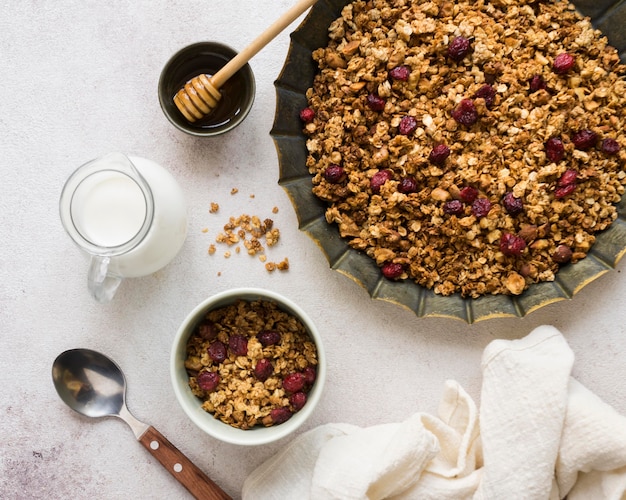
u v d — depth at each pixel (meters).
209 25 0.77
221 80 0.71
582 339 0.75
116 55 0.77
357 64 0.72
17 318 0.78
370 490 0.72
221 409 0.72
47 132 0.77
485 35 0.71
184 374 0.73
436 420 0.73
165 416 0.77
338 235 0.74
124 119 0.77
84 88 0.77
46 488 0.78
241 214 0.77
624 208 0.71
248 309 0.74
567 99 0.71
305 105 0.74
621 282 0.75
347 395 0.76
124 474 0.77
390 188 0.71
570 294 0.71
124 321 0.77
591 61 0.72
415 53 0.72
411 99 0.72
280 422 0.72
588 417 0.71
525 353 0.72
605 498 0.72
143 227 0.68
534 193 0.71
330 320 0.77
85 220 0.69
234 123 0.73
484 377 0.73
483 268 0.72
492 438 0.72
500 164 0.72
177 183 0.74
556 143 0.71
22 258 0.78
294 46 0.71
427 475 0.73
